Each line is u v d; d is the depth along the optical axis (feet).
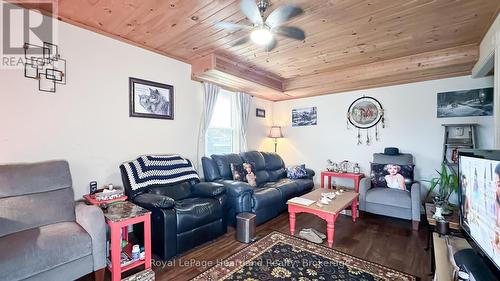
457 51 9.59
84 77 7.99
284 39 8.79
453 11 6.89
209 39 8.89
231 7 6.71
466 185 4.77
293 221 9.39
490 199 3.70
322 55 10.48
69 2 6.57
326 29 8.00
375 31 8.18
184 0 6.38
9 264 4.51
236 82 12.56
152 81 9.91
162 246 7.20
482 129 10.89
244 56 10.64
